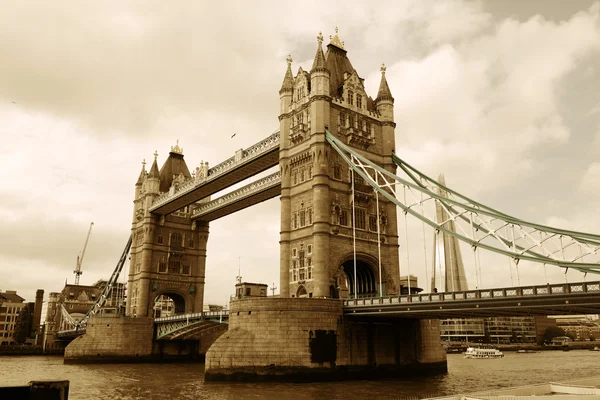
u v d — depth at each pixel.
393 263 72.06
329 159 68.75
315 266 64.19
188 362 102.94
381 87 78.62
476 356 128.62
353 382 55.50
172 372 77.06
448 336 189.25
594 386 28.88
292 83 76.38
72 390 55.47
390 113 77.12
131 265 115.31
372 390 49.38
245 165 83.62
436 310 49.56
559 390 27.55
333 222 67.12
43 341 154.88
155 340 102.25
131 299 112.62
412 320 65.50
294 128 71.81
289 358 55.34
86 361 97.00
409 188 61.31
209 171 93.31
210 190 96.69
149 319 102.75
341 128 71.31
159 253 112.00
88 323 100.62
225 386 52.44
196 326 90.38
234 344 56.16
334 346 57.41
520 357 131.62
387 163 74.62
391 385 53.34
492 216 53.28
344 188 69.81
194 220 116.94
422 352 66.00
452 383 56.16
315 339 56.44
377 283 70.19
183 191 99.06
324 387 51.28
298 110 73.12
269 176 88.62
